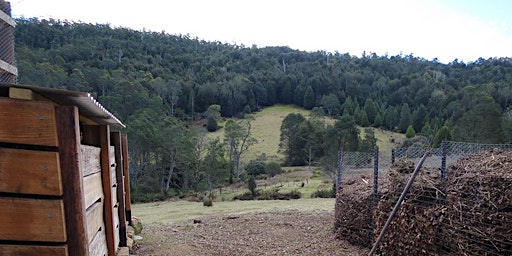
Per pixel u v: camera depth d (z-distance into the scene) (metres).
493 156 4.10
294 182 23.44
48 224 1.52
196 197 19.80
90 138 2.78
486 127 22.66
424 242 4.07
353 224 5.54
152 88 46.28
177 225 7.44
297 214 8.27
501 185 3.37
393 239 4.54
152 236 5.84
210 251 5.03
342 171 7.25
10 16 2.52
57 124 1.53
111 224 2.82
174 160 26.62
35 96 1.70
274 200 14.80
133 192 21.12
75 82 34.31
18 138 1.47
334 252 5.05
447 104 43.75
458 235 3.66
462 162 4.23
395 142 35.31
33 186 1.50
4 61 2.42
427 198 4.20
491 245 3.36
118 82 36.25
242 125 39.81
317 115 45.47
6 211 1.48
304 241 5.71
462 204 3.68
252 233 6.36
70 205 1.55
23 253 1.50
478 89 42.81
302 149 32.75
